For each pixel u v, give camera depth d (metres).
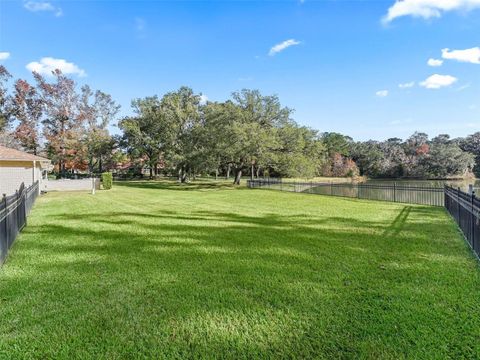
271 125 26.14
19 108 34.72
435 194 13.40
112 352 2.37
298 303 3.21
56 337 2.61
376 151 53.66
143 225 8.02
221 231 7.16
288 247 5.61
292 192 20.12
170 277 4.08
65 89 35.03
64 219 9.05
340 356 2.27
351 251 5.27
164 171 48.41
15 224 6.35
